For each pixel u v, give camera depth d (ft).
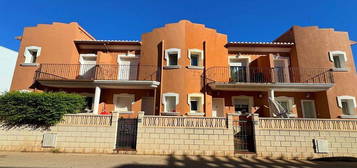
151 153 28.55
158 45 47.16
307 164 25.11
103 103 46.34
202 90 43.83
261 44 49.03
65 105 30.48
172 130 29.30
